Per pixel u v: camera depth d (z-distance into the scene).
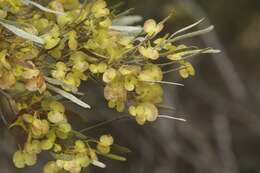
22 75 0.62
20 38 0.63
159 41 0.65
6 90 0.64
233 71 1.57
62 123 0.63
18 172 1.49
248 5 1.65
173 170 1.65
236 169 1.65
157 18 1.37
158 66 0.65
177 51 0.65
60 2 0.70
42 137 0.63
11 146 1.40
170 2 1.38
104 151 0.65
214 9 1.59
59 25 0.65
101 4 0.66
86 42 0.65
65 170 0.64
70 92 0.66
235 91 1.60
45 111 0.63
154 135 1.62
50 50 0.64
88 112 1.51
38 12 0.68
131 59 0.64
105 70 0.63
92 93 1.51
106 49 0.65
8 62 0.62
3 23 0.63
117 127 1.64
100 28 0.65
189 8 1.40
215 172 1.66
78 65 0.63
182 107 1.66
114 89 0.63
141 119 0.64
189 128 1.66
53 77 0.64
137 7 1.32
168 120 1.59
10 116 0.63
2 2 0.64
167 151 1.63
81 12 0.65
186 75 0.66
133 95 0.65
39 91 0.62
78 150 0.63
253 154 1.84
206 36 1.49
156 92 0.64
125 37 0.66
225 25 1.65
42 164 1.48
